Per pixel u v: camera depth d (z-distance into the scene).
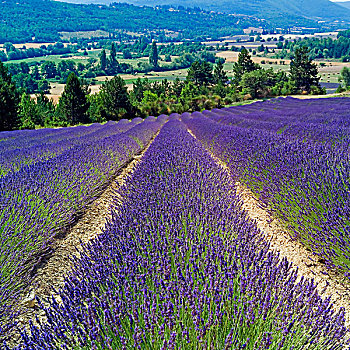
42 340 2.02
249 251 2.84
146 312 2.06
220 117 20.50
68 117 35.88
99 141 9.05
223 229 3.31
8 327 2.46
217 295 2.18
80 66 151.00
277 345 1.97
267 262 2.66
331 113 15.62
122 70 153.38
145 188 4.73
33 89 101.56
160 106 40.94
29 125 31.23
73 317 2.14
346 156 4.71
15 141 13.23
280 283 2.44
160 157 6.71
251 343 2.00
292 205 4.13
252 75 56.62
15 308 2.77
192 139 9.92
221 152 8.51
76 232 4.52
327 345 2.06
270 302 2.24
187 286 2.30
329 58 184.75
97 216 5.12
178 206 3.87
